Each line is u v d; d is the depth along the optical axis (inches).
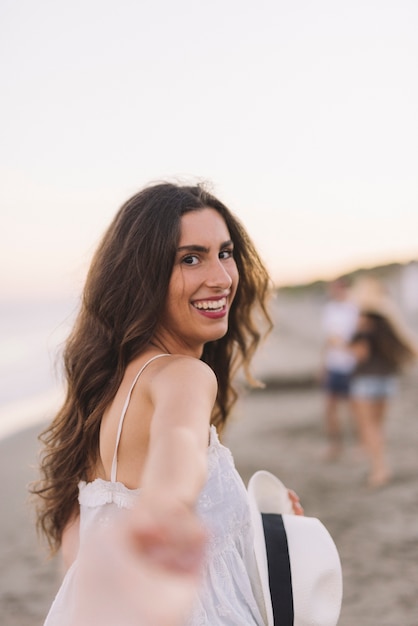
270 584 71.9
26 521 265.7
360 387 289.1
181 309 76.5
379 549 202.1
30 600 186.5
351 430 421.7
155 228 75.8
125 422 65.9
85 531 68.7
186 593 24.6
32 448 443.8
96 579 24.0
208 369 62.9
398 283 1023.6
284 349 887.1
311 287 2090.3
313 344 969.5
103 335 76.9
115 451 66.2
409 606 161.6
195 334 77.2
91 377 75.6
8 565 215.9
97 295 78.2
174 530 26.4
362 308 288.5
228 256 80.7
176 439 45.3
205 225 77.0
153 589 24.1
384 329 285.3
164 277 75.6
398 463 315.6
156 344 77.2
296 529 76.0
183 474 41.8
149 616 23.5
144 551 25.1
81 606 23.8
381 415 287.3
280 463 338.6
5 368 1058.7
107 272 77.7
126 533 25.3
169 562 25.2
